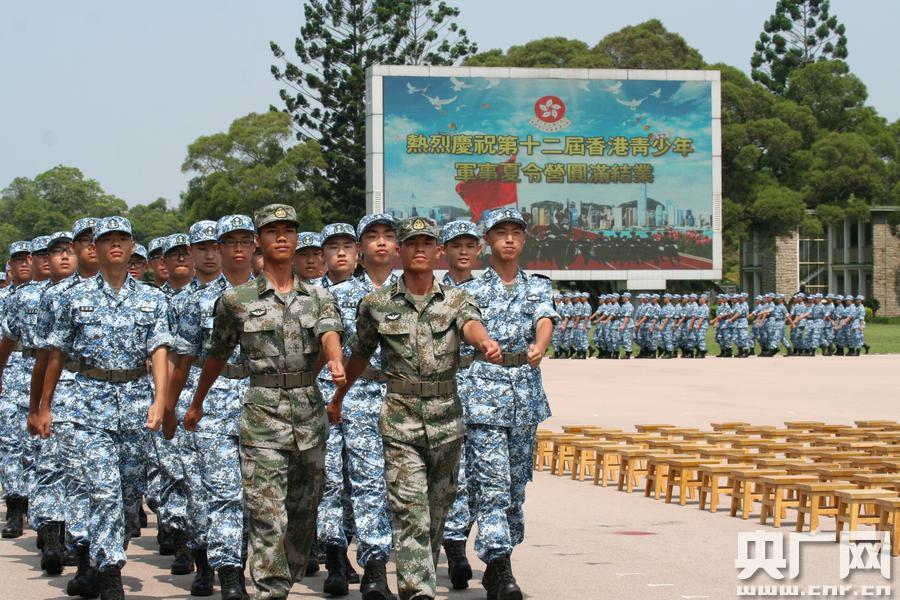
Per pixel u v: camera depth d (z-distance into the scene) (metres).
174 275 11.12
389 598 8.95
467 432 8.95
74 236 9.84
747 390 27.75
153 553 11.25
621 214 45.97
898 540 10.36
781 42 84.06
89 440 9.12
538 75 45.25
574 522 12.07
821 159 72.44
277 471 7.83
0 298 13.66
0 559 10.99
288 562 8.12
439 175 44.66
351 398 9.50
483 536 8.64
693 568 9.83
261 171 64.06
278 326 7.92
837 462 13.23
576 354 43.53
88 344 9.23
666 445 14.52
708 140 46.44
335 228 10.50
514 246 9.13
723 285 88.56
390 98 44.34
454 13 68.38
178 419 9.70
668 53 70.88
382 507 9.18
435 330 7.96
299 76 66.44
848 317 43.12
